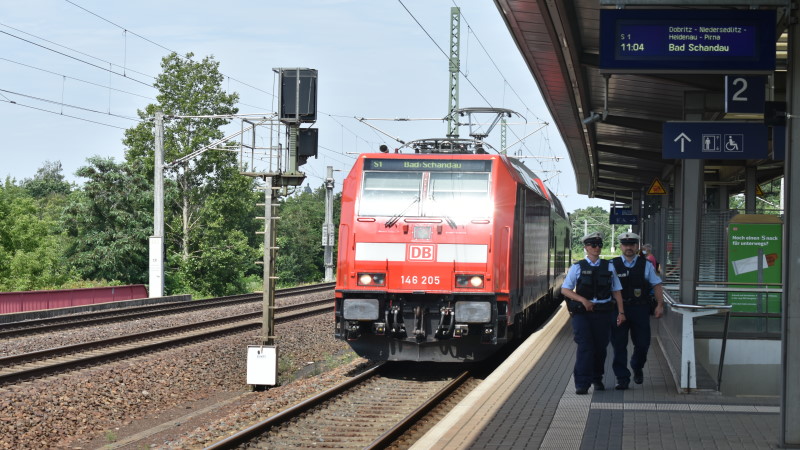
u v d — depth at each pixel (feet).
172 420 44.24
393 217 51.96
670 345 43.73
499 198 51.93
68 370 52.42
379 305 51.47
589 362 37.06
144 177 158.40
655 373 43.39
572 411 33.14
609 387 39.11
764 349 49.90
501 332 51.47
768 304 49.90
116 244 150.61
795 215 27.48
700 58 33.73
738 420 31.24
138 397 48.34
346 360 64.80
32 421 40.27
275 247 54.80
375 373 52.70
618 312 37.29
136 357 58.80
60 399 44.73
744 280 57.52
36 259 146.92
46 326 74.23
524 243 58.08
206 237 169.58
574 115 79.71
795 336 27.14
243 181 179.01
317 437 35.86
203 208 177.47
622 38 34.01
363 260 51.90
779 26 34.53
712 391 37.29
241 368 60.18
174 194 168.66
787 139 27.63
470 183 52.31
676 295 62.08
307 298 123.24
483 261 50.98
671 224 81.15
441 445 27.61
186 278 158.10
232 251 164.25
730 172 107.55
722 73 33.71
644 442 27.68
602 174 150.10
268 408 42.63
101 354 57.62
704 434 28.84
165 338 70.54
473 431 29.68
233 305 109.09
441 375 53.67
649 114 82.02
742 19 33.55
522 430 29.76
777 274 57.21
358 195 52.80
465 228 51.31
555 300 100.58
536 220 65.82
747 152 48.93
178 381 53.36
